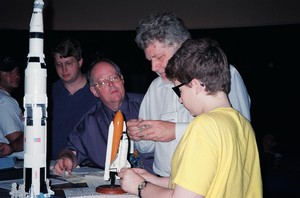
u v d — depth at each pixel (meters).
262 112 8.02
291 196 4.86
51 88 3.52
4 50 5.56
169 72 1.55
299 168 6.12
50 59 5.18
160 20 2.04
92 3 5.42
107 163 1.88
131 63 6.21
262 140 6.14
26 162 1.73
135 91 7.12
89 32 5.48
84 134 2.75
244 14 5.04
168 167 2.34
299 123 8.40
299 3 4.79
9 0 5.47
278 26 4.93
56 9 5.41
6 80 3.77
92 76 2.66
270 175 5.60
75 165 2.46
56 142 3.45
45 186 1.76
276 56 6.55
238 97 2.09
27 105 1.72
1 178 2.14
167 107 2.38
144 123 2.05
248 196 1.56
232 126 1.46
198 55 1.48
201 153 1.36
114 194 1.82
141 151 2.53
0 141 3.25
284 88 7.64
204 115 1.44
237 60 6.31
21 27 5.50
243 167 1.51
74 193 1.83
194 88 1.51
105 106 2.76
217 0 5.10
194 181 1.35
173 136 2.04
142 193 1.57
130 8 5.34
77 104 3.43
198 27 5.19
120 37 5.50
